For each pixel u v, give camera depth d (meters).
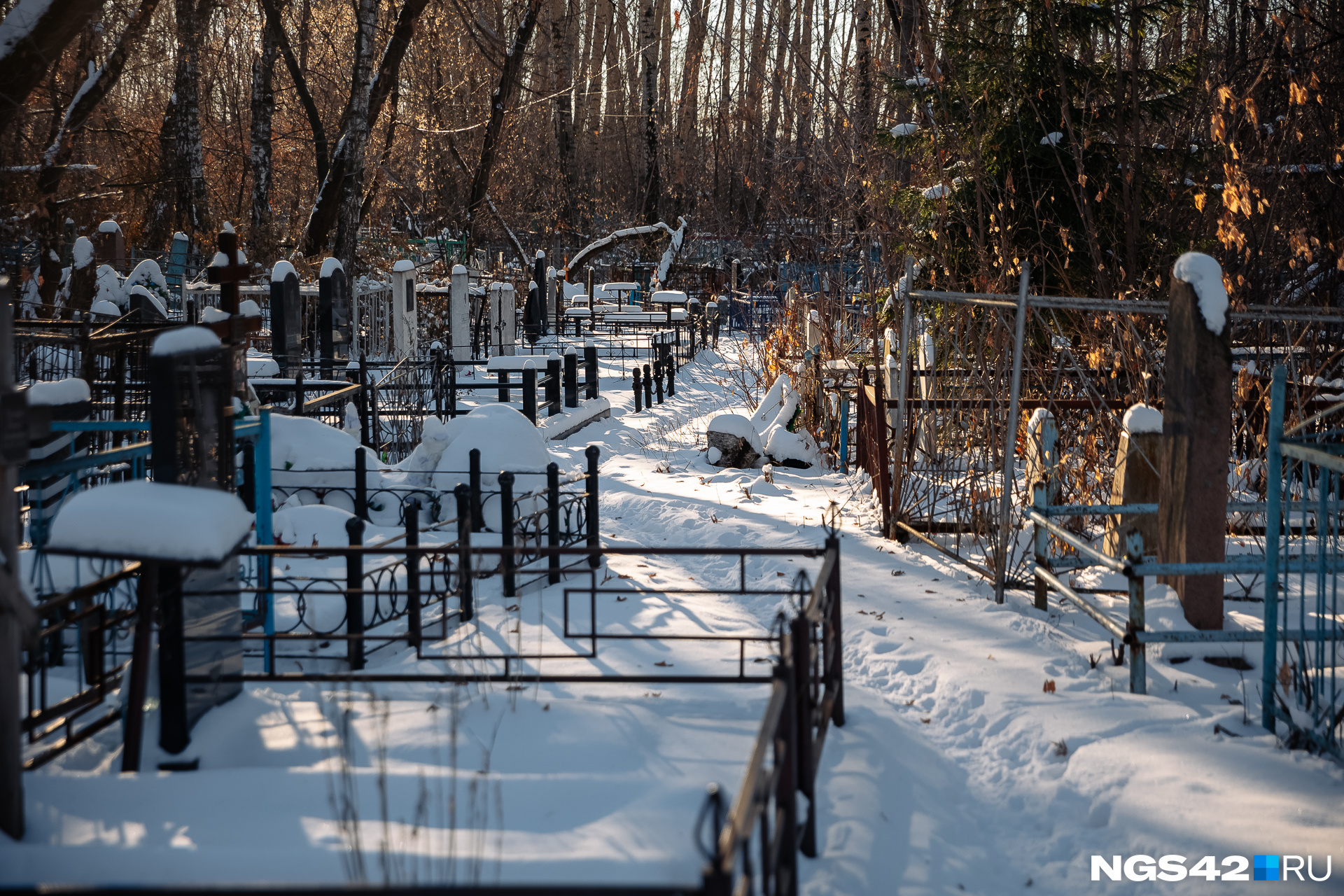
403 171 39.22
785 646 3.53
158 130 32.91
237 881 2.98
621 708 5.09
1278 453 4.94
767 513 10.36
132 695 4.23
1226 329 6.21
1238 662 5.91
